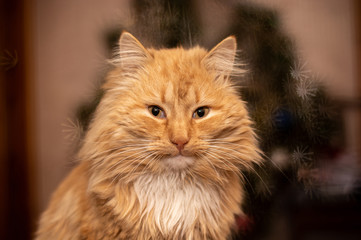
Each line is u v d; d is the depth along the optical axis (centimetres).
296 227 52
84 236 38
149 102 37
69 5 70
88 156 38
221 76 41
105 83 41
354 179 48
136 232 37
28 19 67
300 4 70
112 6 68
